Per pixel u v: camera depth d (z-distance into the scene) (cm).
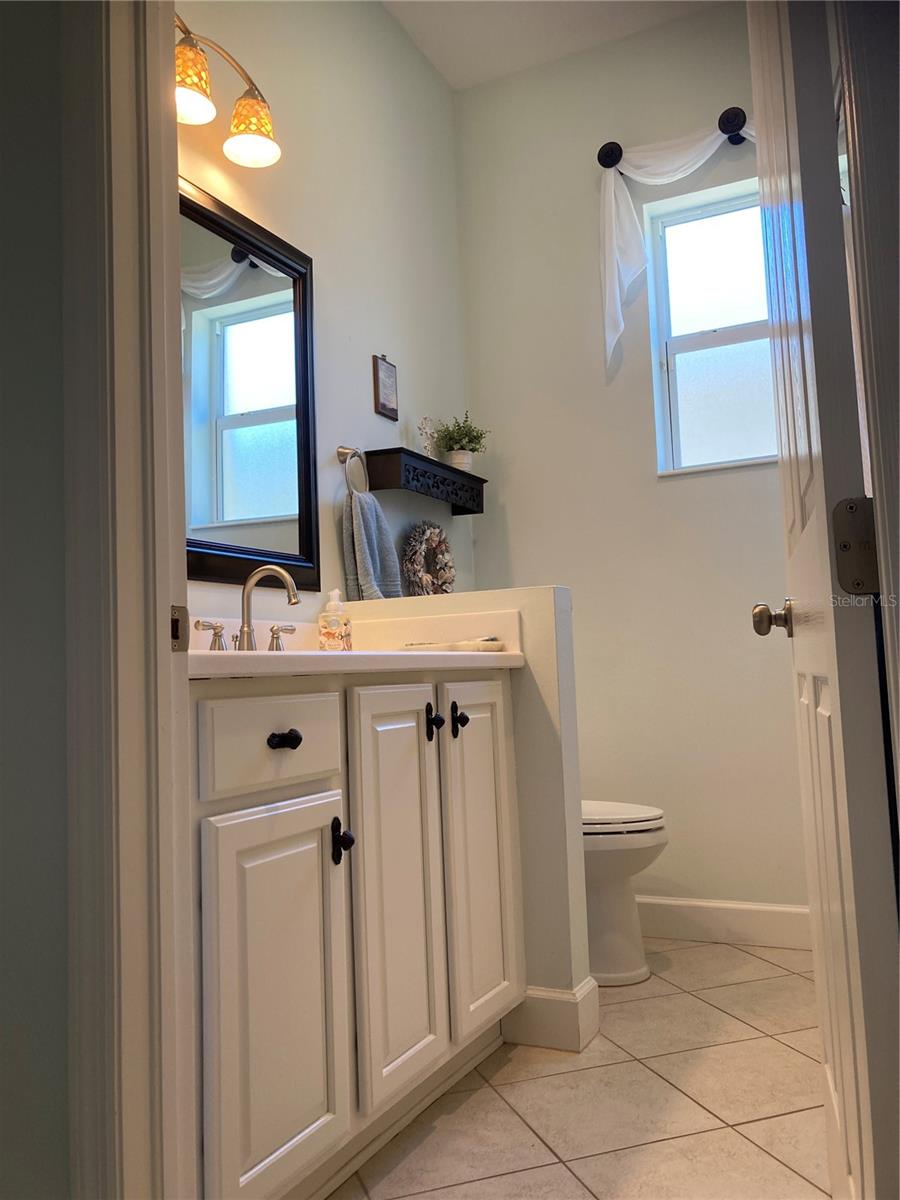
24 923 99
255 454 228
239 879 124
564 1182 155
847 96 70
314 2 270
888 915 75
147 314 102
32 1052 97
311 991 137
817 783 109
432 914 177
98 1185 91
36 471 103
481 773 204
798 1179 153
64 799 97
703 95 318
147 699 98
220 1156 115
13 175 106
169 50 108
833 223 80
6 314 106
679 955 282
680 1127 172
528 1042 215
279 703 136
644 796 309
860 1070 84
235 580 216
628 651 316
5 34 108
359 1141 164
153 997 96
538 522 335
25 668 101
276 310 240
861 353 68
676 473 314
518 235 347
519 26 323
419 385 315
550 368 338
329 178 271
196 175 217
